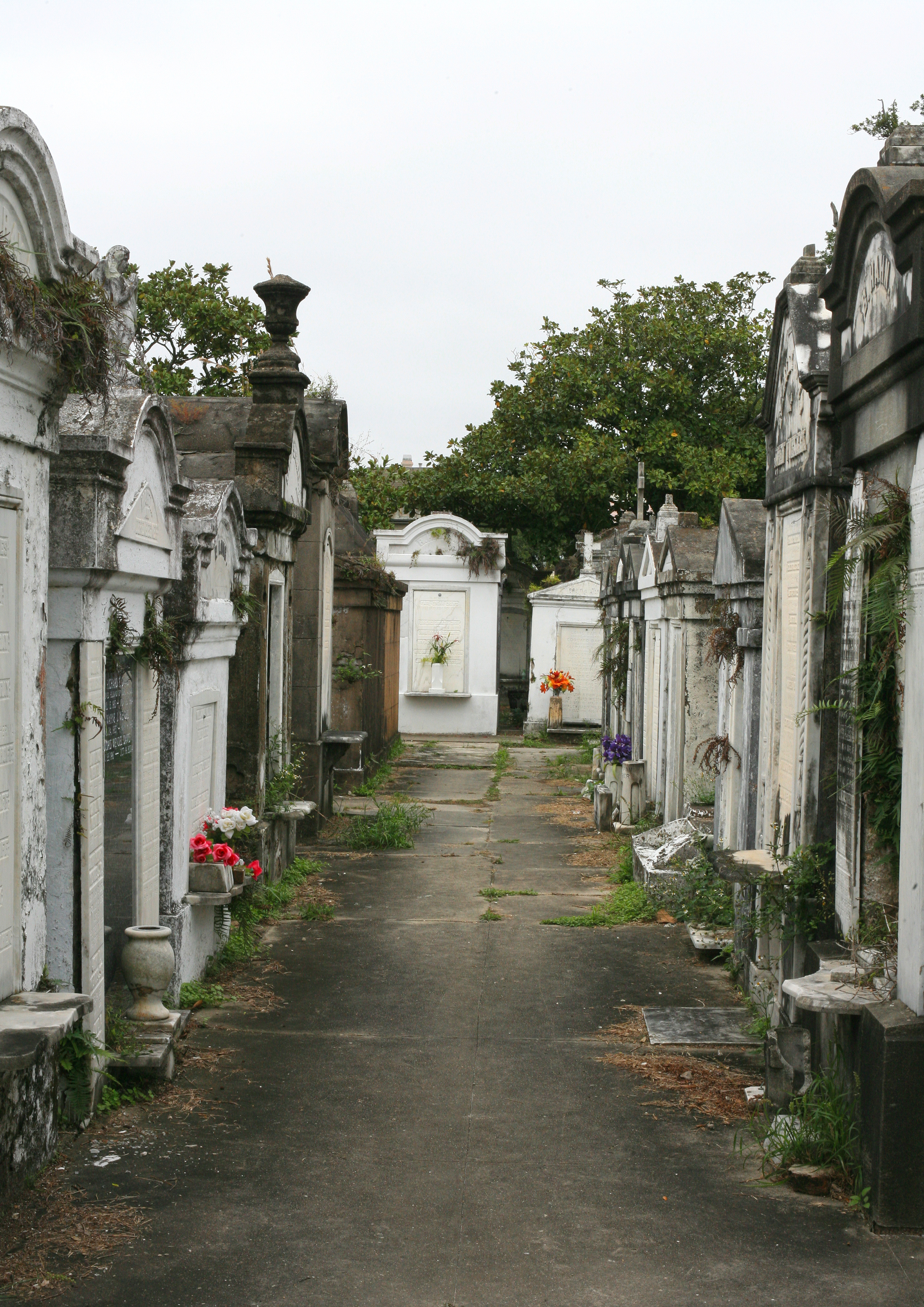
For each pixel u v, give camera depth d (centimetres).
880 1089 427
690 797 1130
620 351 2803
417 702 2567
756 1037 668
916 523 447
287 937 898
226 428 1162
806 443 622
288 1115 543
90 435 484
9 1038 396
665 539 1232
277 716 1071
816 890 584
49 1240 411
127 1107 545
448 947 875
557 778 1938
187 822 725
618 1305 376
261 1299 377
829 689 600
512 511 2917
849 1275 395
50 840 502
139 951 593
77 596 495
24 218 439
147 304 2022
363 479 2848
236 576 839
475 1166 489
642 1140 519
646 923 955
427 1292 384
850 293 531
